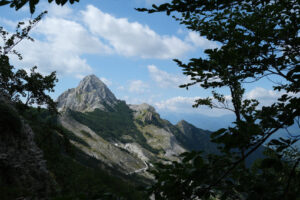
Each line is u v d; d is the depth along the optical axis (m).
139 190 1.30
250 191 1.13
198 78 2.15
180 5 1.63
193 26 2.74
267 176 1.18
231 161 1.22
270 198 1.05
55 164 17.69
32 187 10.38
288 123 1.11
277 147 1.08
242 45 1.94
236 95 5.73
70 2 1.43
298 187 1.03
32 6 1.34
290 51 1.87
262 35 1.94
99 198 1.06
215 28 2.49
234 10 2.53
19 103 16.70
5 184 8.96
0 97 12.48
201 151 1.21
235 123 1.09
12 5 1.30
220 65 1.86
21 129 12.40
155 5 1.64
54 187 12.25
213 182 1.28
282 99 1.42
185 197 1.27
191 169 1.25
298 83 1.55
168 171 1.27
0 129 10.62
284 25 2.14
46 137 17.09
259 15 2.26
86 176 18.89
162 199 1.29
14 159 10.40
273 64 1.86
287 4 2.11
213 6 1.66
